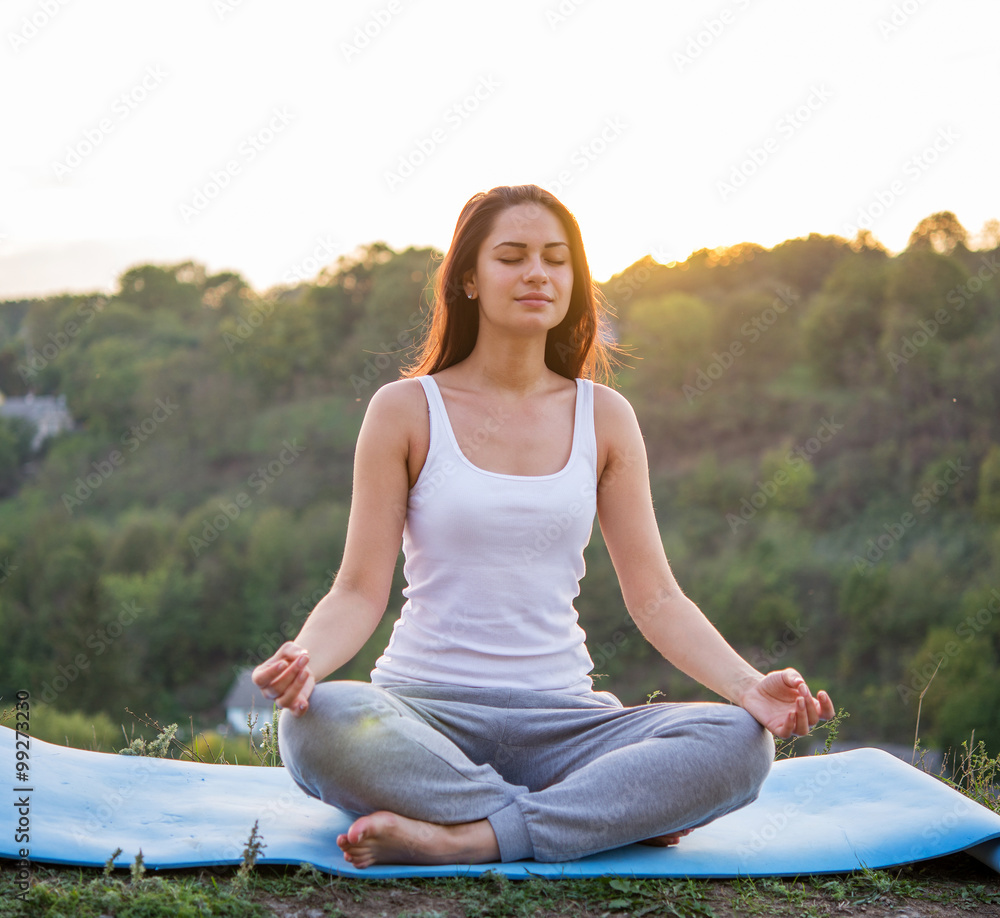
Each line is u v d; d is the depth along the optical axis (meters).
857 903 1.65
